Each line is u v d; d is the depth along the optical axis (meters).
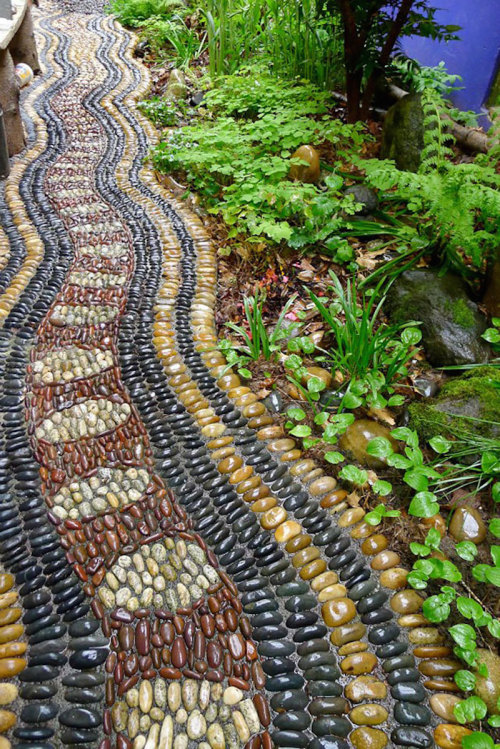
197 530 0.99
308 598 0.90
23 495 1.03
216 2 2.52
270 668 0.82
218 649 0.84
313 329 1.40
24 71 2.66
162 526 0.99
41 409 1.18
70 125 2.35
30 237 1.68
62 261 1.59
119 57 3.05
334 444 1.14
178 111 2.46
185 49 2.86
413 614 0.88
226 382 1.26
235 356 1.30
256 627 0.86
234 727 0.76
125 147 2.20
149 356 1.31
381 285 1.46
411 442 1.03
